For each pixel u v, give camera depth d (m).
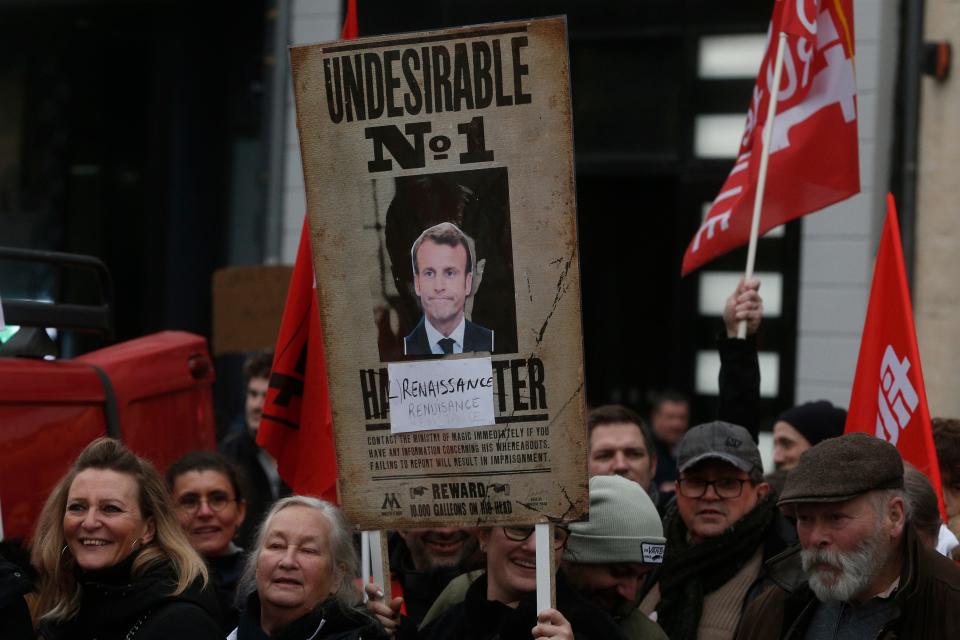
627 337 16.80
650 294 16.66
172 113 18.75
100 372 8.55
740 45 15.52
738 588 7.29
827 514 5.56
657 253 16.61
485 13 16.11
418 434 5.88
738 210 8.96
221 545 8.30
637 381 16.78
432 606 7.06
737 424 8.04
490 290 5.80
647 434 8.71
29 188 19.27
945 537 7.18
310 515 6.42
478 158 5.78
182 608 6.19
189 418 9.34
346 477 5.96
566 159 5.70
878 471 5.54
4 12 19.25
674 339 15.64
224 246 18.70
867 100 14.14
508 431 5.80
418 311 5.87
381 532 6.15
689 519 7.46
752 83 15.49
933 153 13.84
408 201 5.85
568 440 5.75
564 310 5.74
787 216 8.85
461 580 7.04
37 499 7.94
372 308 5.91
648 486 8.55
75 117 19.17
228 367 17.73
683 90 15.70
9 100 19.33
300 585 6.30
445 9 16.17
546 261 5.75
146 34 18.91
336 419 5.97
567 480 5.75
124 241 19.03
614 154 15.99
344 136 5.89
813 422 9.48
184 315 18.75
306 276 7.26
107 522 6.32
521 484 5.79
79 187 19.17
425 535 7.73
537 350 5.77
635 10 15.82
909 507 5.69
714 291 15.40
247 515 9.77
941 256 13.76
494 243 5.79
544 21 5.66
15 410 7.89
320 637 6.27
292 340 7.27
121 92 19.05
